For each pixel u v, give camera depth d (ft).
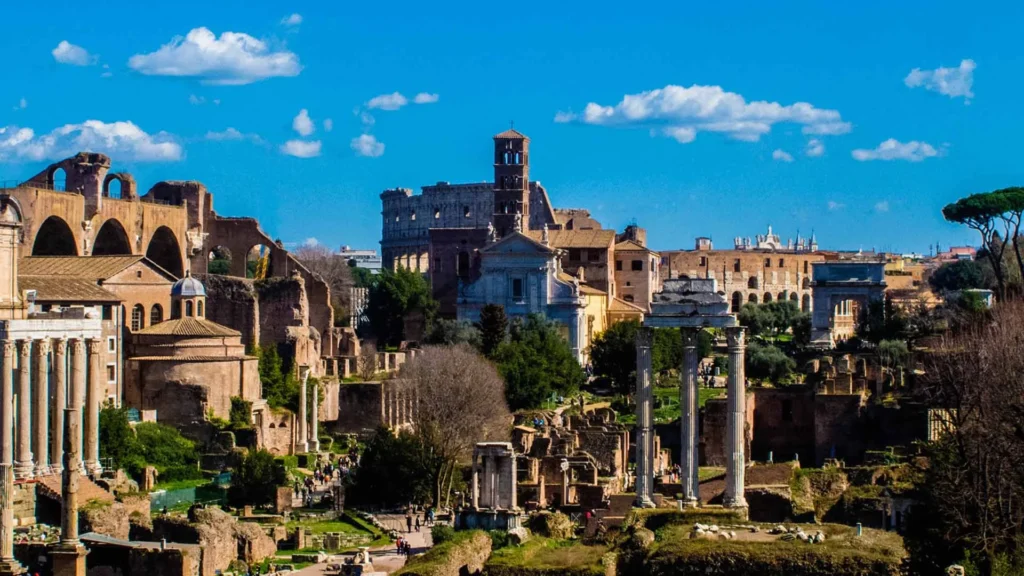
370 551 482.69
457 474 596.70
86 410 549.13
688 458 455.63
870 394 648.38
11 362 511.81
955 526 391.45
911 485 462.60
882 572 342.85
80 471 504.84
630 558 362.74
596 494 555.69
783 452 650.43
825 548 350.43
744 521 398.21
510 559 368.48
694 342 456.04
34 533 453.99
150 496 538.06
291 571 447.83
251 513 541.34
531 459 563.48
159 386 652.48
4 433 506.89
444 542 402.72
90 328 550.77
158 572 421.18
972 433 440.86
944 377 535.60
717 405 634.02
